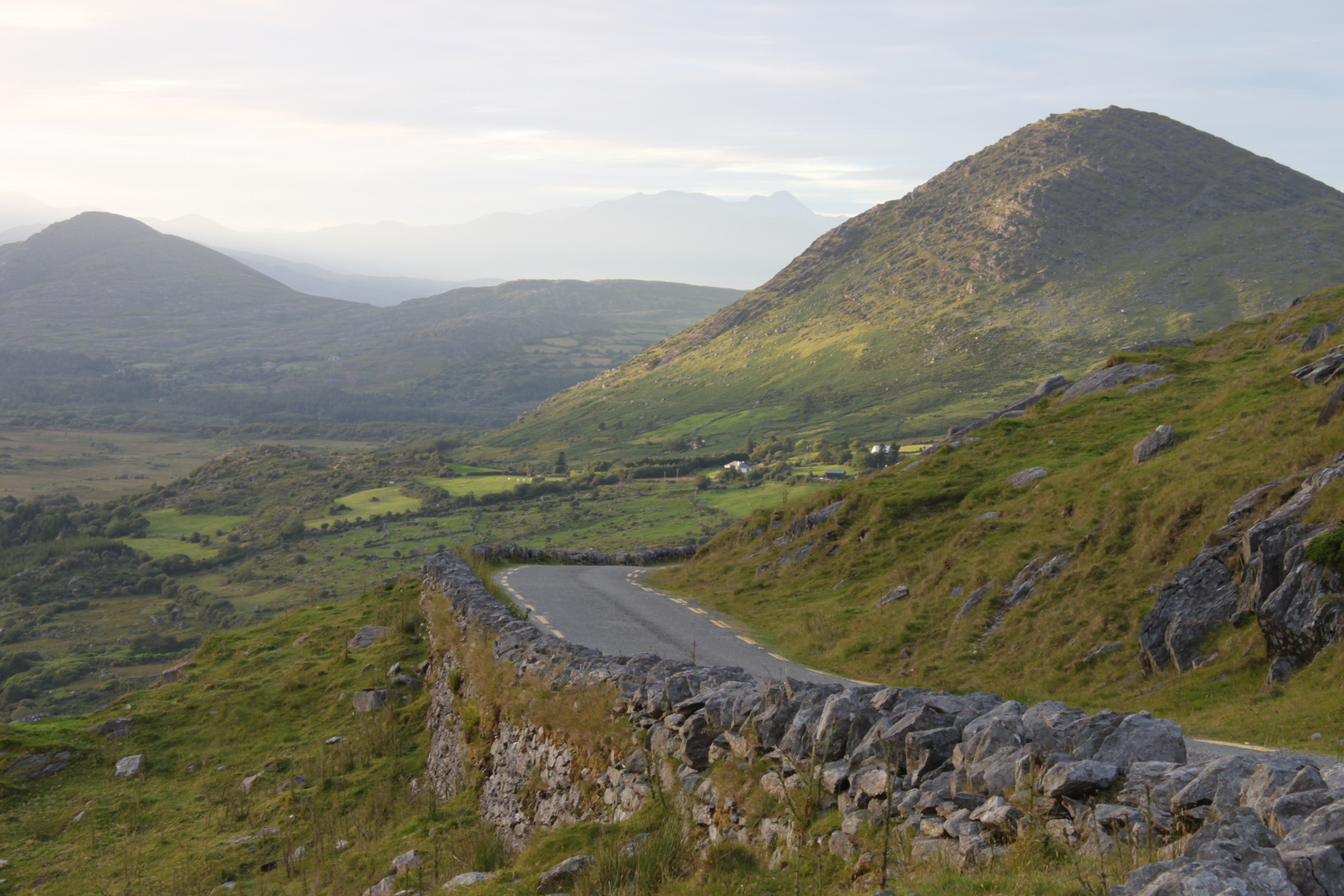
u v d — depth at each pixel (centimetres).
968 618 2339
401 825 1722
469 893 1017
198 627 18025
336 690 2617
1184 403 3475
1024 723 822
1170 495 2295
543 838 1137
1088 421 3694
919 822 757
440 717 2156
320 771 2127
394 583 3612
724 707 1120
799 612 2812
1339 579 1480
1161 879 477
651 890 880
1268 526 1708
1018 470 3366
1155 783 665
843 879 730
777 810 909
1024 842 650
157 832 1973
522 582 3300
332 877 1552
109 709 2798
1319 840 488
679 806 1035
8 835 2012
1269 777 596
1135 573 2134
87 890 1712
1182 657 1739
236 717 2562
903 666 2248
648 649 2208
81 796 2206
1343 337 3133
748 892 773
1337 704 1269
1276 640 1545
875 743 885
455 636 2270
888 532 3206
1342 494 1625
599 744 1298
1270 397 2814
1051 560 2388
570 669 1561
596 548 18988
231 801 2078
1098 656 1942
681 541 18662
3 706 13938
